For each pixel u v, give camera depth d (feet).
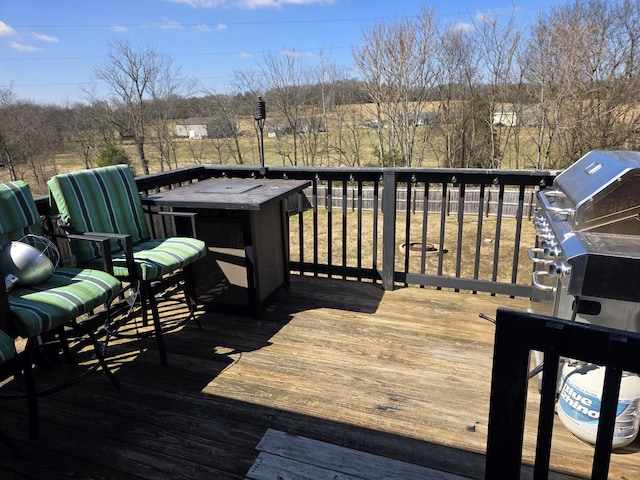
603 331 2.62
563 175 7.27
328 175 10.76
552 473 5.03
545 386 2.89
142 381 7.04
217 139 48.93
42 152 48.85
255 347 8.04
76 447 5.59
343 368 7.29
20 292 5.90
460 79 38.34
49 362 7.17
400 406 6.28
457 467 5.14
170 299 9.82
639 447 5.42
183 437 5.75
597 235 5.16
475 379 6.89
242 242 8.85
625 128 31.63
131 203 8.64
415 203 33.65
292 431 5.82
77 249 7.52
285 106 45.42
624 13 30.07
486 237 27.14
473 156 39.34
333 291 10.64
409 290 10.65
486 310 9.42
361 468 5.15
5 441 5.31
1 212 6.51
